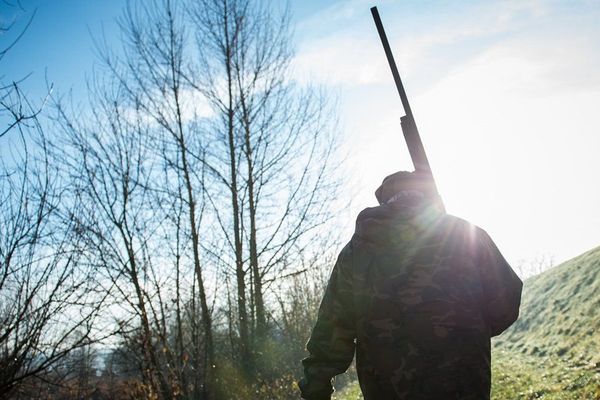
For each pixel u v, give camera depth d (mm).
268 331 11094
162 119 9797
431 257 2086
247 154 10953
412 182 2320
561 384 8328
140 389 7344
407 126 3020
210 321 8875
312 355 2301
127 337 6809
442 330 1960
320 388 2271
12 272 4230
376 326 2064
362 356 2119
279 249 10711
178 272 8109
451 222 2203
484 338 2004
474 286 2059
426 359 1937
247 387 9773
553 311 15094
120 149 7852
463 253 2109
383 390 2008
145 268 7516
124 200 7559
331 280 2303
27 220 4285
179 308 8086
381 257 2146
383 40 3213
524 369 11188
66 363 5203
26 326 4379
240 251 10578
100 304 4930
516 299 2182
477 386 1911
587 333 11156
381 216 2178
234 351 10367
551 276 18578
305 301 13414
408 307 2018
